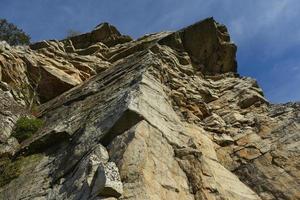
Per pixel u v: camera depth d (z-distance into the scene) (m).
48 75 28.23
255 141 19.81
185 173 14.63
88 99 22.33
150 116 16.09
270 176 17.50
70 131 18.23
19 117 22.61
